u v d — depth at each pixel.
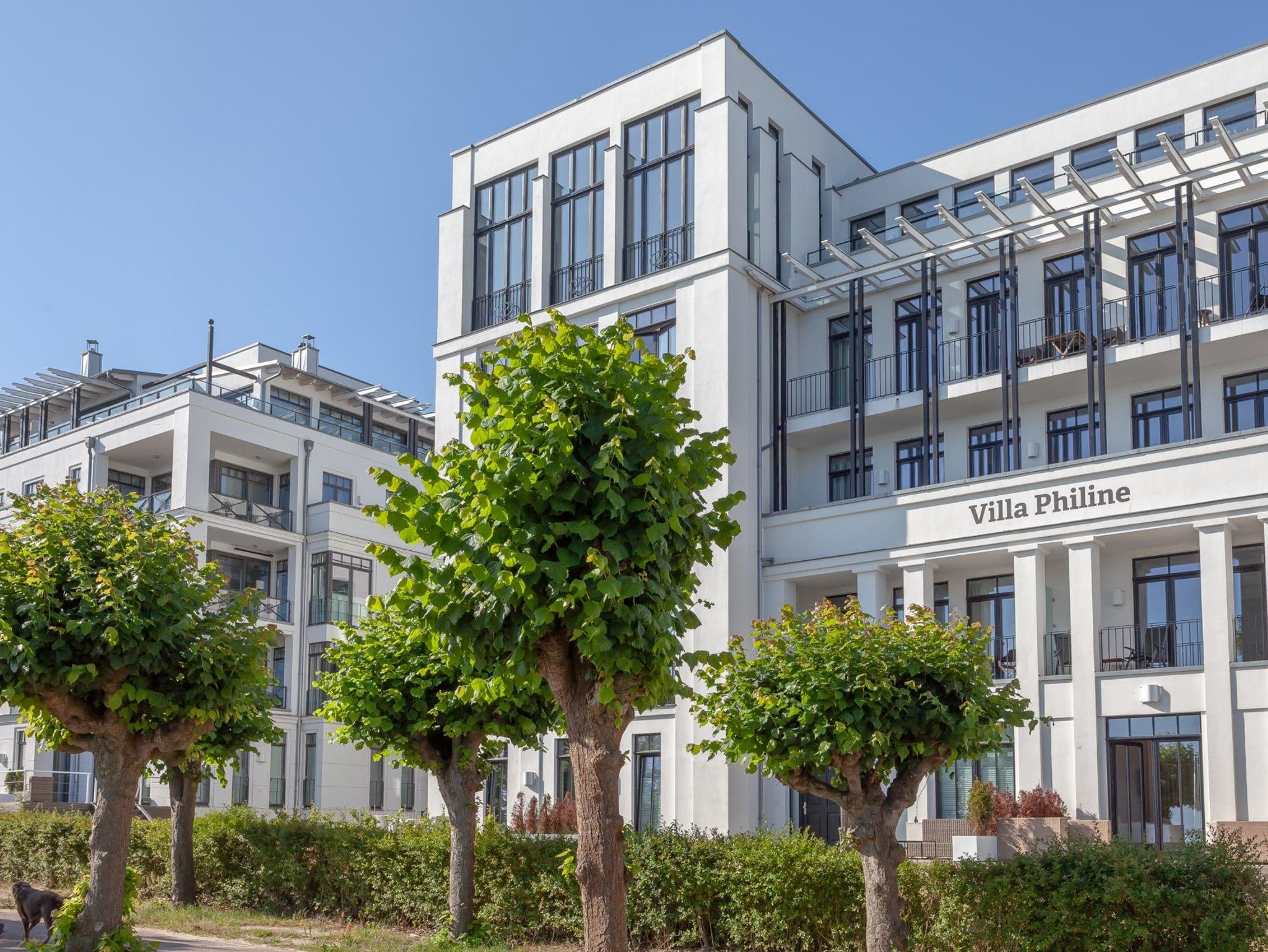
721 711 14.61
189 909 20.33
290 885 20.80
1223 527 21.47
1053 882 13.47
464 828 17.39
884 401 27.12
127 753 13.92
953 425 27.45
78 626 12.89
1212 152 24.98
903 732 13.62
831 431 28.25
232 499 42.78
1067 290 26.59
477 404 10.55
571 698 10.21
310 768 41.25
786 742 13.84
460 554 10.12
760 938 15.53
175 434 40.75
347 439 45.62
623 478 9.88
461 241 32.25
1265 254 24.22
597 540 9.96
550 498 9.88
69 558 13.28
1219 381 24.23
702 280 27.52
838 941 14.99
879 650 13.72
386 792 42.62
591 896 9.88
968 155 29.72
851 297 27.38
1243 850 13.23
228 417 41.66
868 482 28.52
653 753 26.56
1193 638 23.02
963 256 27.72
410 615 10.36
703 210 27.84
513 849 18.00
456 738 17.38
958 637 14.07
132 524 14.04
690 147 28.75
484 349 31.33
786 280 29.28
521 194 31.81
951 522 24.64
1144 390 25.06
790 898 15.34
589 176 30.55
